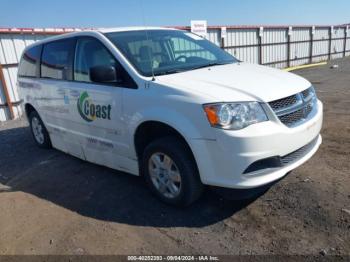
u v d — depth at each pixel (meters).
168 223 3.43
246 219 3.36
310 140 3.52
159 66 3.94
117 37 4.20
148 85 3.55
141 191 4.16
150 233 3.29
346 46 31.97
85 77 4.42
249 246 2.97
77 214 3.78
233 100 3.05
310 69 20.89
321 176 4.07
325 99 9.24
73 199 4.15
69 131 4.99
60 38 5.05
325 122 6.57
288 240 2.99
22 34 11.11
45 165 5.42
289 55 24.75
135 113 3.66
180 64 4.11
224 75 3.65
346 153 4.79
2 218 3.83
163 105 3.38
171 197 3.65
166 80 3.52
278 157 3.16
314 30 26.77
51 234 3.42
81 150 4.92
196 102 3.13
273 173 3.18
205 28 16.17
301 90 3.56
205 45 4.91
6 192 4.54
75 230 3.46
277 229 3.16
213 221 3.39
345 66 21.14
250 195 3.50
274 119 3.12
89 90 4.27
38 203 4.13
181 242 3.11
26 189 4.59
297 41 25.28
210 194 3.87
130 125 3.77
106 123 4.13
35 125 6.21
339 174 4.09
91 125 4.41
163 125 3.49
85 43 4.45
